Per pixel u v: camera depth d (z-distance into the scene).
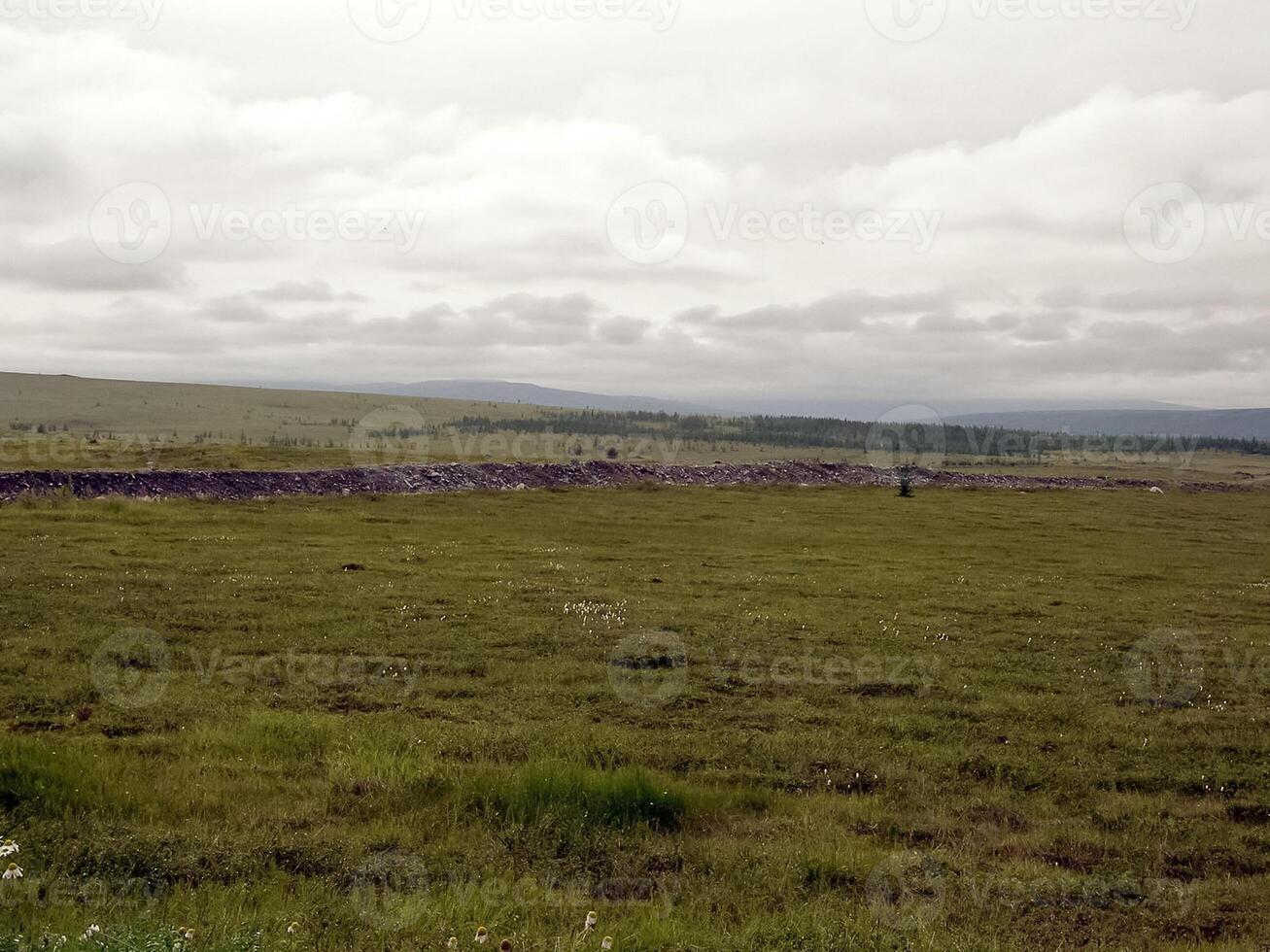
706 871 10.62
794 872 10.54
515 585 28.39
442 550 34.91
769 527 47.41
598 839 11.04
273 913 8.55
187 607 23.11
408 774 12.64
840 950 8.70
